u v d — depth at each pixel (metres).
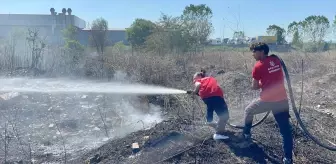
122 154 5.11
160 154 4.97
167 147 5.11
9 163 5.17
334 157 5.12
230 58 15.77
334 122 6.57
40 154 5.62
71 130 6.92
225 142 5.20
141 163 4.80
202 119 6.38
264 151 5.05
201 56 17.50
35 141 6.24
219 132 5.25
